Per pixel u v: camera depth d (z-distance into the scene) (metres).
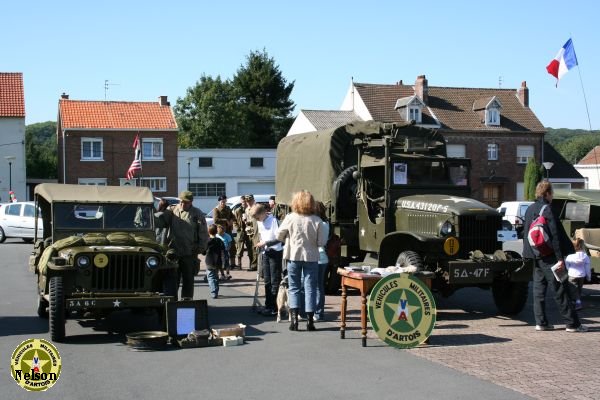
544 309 9.62
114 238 9.62
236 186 55.91
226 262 15.92
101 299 8.61
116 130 49.84
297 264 9.53
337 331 9.55
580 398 6.23
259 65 81.81
